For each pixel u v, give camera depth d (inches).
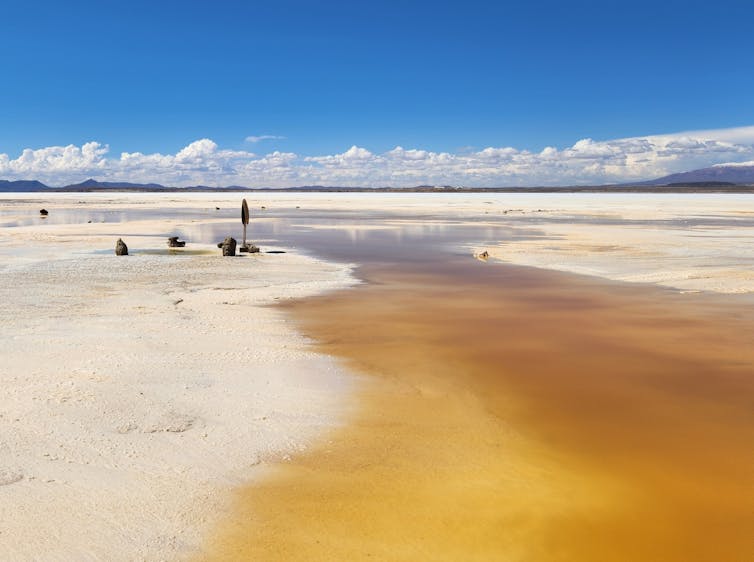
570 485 260.8
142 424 319.6
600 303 654.5
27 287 740.0
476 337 510.6
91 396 354.0
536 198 5521.7
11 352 441.1
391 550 213.2
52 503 240.1
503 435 314.3
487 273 887.7
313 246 1307.8
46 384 372.5
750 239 1375.5
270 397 366.0
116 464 274.7
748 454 291.7
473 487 258.7
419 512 238.2
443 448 298.5
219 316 585.0
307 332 526.9
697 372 416.2
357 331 530.6
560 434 315.9
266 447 297.3
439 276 857.5
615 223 1995.6
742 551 213.9
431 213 2817.4
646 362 439.5
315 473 271.0
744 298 680.4
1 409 331.0
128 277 832.9
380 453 292.4
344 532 224.2
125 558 206.8
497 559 208.8
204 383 386.6
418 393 376.8
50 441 295.1
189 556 209.0
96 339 484.4
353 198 5836.6
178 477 264.7
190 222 2116.1
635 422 331.6
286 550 212.8
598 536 222.7
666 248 1195.9
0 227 1830.7
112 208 3385.8
